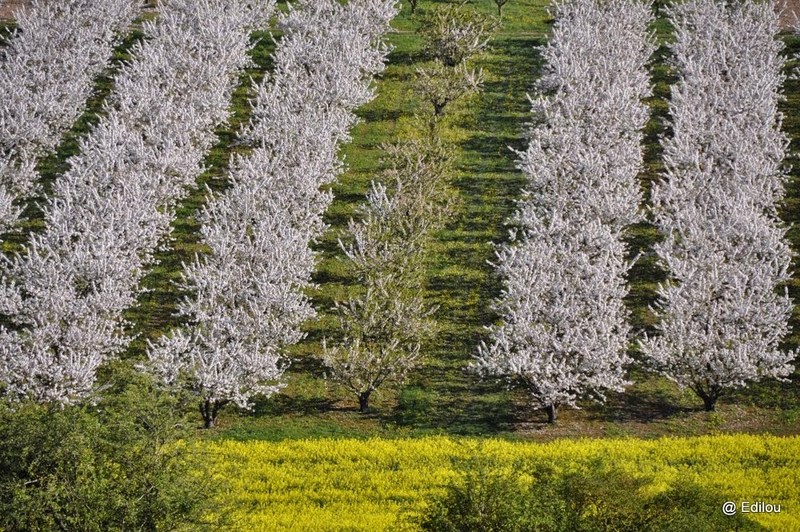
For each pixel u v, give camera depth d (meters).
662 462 152.38
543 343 171.50
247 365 168.62
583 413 172.50
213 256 193.75
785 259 195.12
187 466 119.75
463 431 166.38
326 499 143.75
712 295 183.62
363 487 147.25
